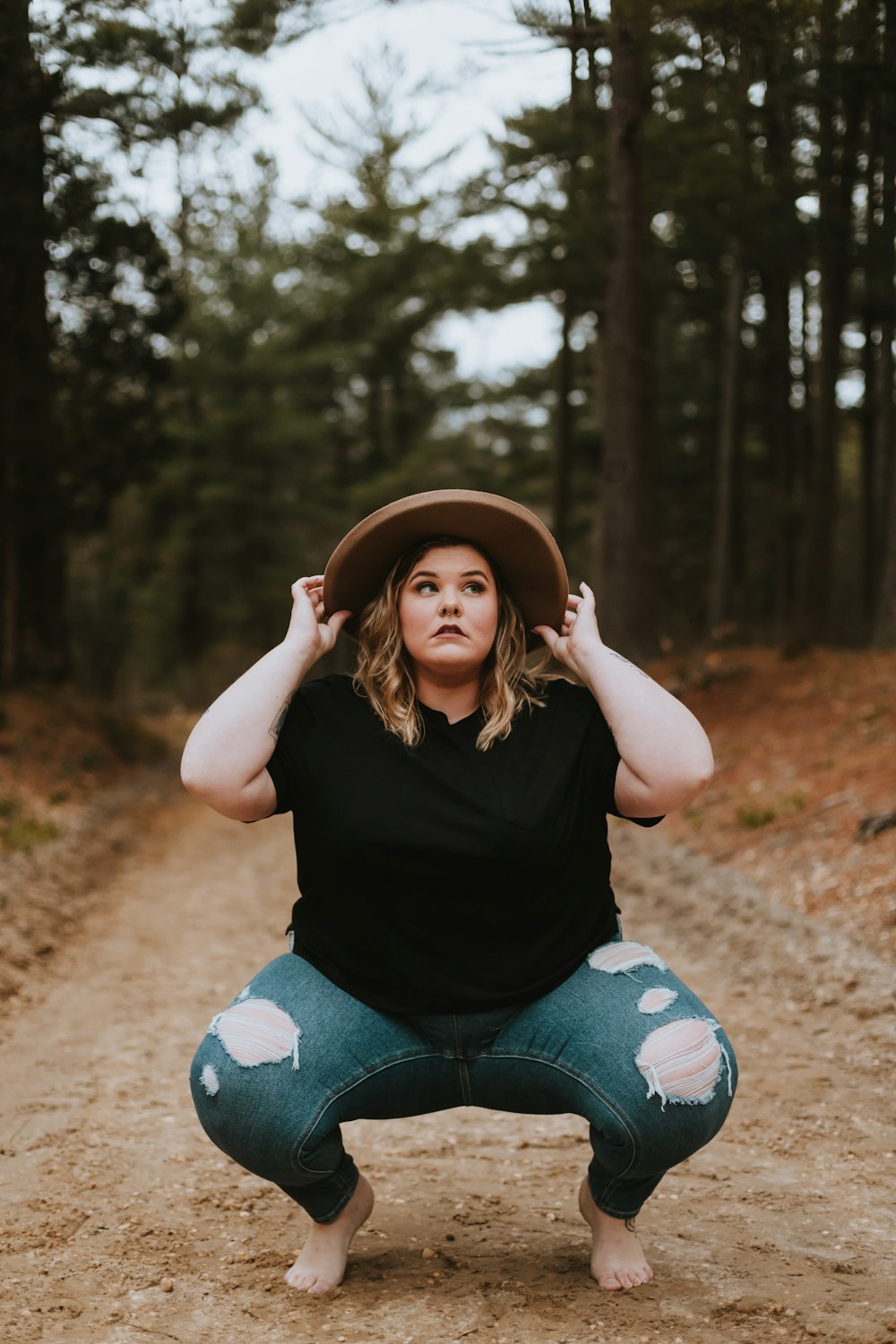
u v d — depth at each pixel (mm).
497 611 2709
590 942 2586
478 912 2469
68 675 19562
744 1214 3115
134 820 13414
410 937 2488
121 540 40344
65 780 14453
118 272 16750
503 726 2553
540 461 37906
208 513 40812
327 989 2520
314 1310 2551
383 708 2586
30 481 17656
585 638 2693
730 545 21516
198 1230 3062
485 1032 2516
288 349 42938
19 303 15336
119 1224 3109
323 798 2502
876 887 6594
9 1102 4238
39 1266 2834
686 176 14922
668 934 7055
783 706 13297
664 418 30453
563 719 2643
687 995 2533
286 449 43500
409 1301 2586
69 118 10195
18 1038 5129
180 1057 4812
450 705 2639
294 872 10039
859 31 7270
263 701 2518
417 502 2600
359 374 46406
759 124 13727
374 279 38500
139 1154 3672
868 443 23531
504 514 2613
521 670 2695
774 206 15172
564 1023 2475
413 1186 3389
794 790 9664
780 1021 5168
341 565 2668
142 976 6352
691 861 8633
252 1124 2408
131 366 18359
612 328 16047
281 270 40594
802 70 9672
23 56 8859
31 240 13570
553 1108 2584
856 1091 4211
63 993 5961
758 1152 3645
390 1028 2512
